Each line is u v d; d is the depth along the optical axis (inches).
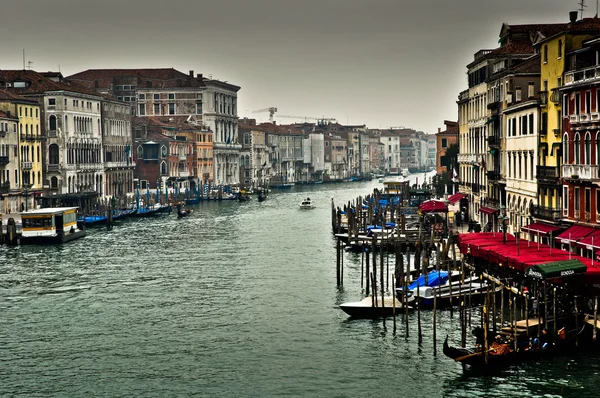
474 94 3506.4
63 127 5064.0
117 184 5944.9
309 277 2546.8
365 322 1974.7
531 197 2536.9
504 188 2928.2
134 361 1728.6
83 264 2834.6
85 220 4146.2
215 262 2866.6
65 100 5083.7
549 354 1641.2
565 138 2228.1
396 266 2165.4
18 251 3174.2
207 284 2450.8
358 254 3019.2
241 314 2080.5
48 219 3378.4
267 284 2439.7
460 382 1566.2
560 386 1528.1
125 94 7706.7
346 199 6643.7
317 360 1712.6
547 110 2410.2
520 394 1505.9
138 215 4739.2
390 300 2080.5
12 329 1967.3
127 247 3282.5
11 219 3376.0
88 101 5433.1
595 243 1924.2
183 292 2340.1
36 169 4778.5
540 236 2333.9
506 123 2861.7
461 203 3764.8
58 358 1753.2
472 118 3577.8
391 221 3671.3
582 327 1678.2
